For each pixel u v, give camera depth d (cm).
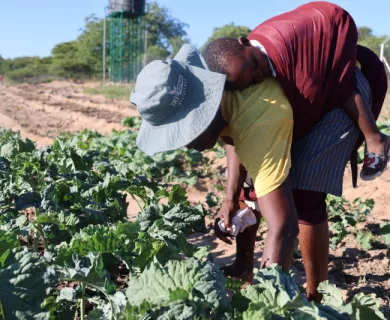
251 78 304
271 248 291
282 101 306
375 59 363
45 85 5484
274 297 256
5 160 646
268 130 295
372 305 272
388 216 689
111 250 317
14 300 261
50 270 279
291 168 347
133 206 755
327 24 323
